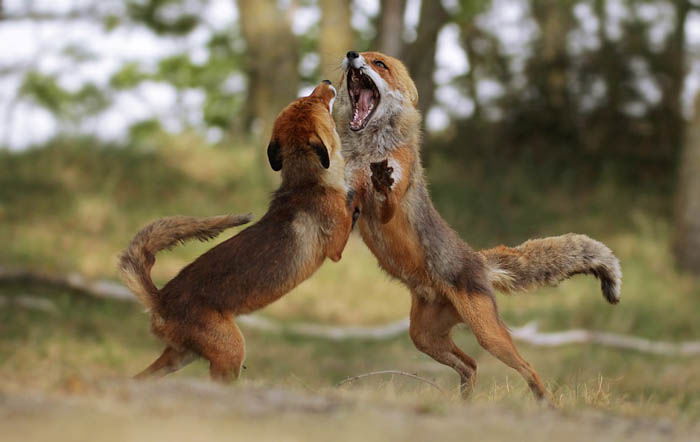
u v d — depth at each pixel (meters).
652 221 24.75
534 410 5.86
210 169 25.02
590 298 19.28
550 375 13.45
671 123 28.08
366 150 8.23
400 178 8.09
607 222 24.84
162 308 7.17
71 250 19.50
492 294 8.27
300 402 5.30
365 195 8.19
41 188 22.73
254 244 7.39
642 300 19.50
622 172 27.50
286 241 7.46
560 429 5.11
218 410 4.84
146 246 7.40
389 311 18.55
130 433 4.11
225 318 7.14
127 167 24.47
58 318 15.73
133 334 15.67
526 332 16.59
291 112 7.88
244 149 26.50
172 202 23.05
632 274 21.45
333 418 4.87
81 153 24.75
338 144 7.95
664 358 16.25
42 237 19.92
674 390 11.90
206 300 7.12
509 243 23.88
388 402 5.61
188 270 7.35
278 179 23.44
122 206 22.44
